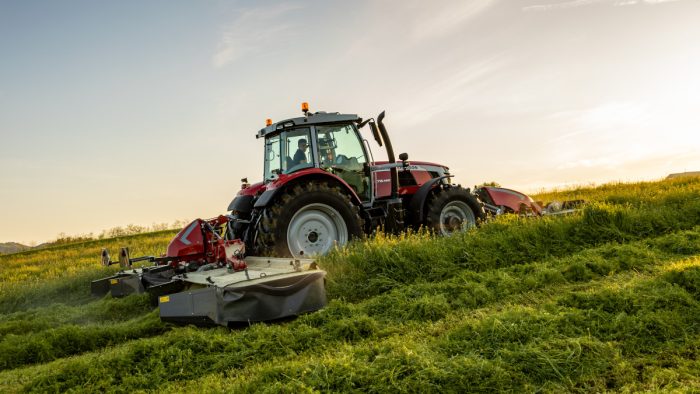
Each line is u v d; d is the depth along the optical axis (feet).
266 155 28.45
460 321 15.53
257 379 11.31
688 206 29.58
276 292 15.93
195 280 18.03
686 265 16.80
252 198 25.61
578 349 11.65
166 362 13.28
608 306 14.33
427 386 10.55
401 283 20.76
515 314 13.94
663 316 13.29
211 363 13.32
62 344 16.49
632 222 26.91
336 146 26.91
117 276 25.39
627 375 10.93
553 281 19.25
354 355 12.30
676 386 10.28
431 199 28.48
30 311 22.70
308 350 13.71
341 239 24.48
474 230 25.98
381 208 27.55
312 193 23.62
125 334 17.24
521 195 33.30
